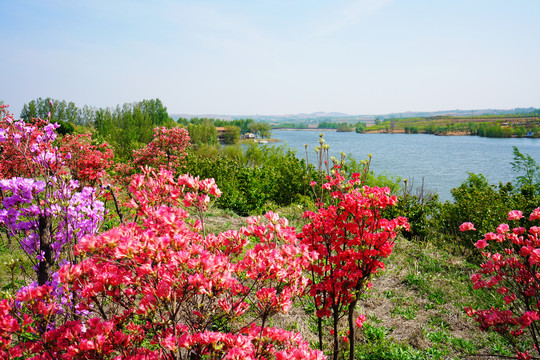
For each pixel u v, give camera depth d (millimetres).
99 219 3627
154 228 2188
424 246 8648
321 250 3453
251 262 2305
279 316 4941
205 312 2314
